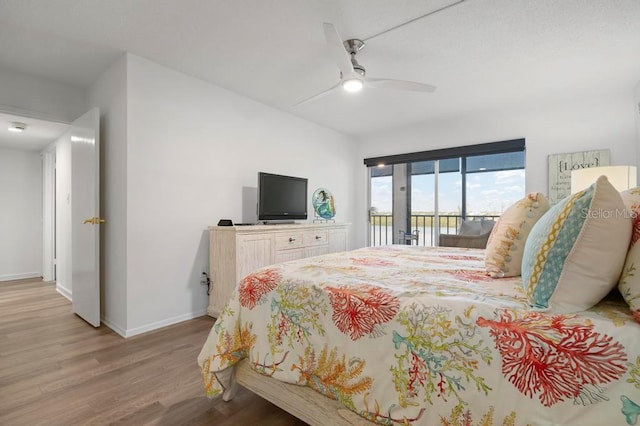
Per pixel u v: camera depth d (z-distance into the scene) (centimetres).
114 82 269
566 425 77
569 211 96
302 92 337
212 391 150
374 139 513
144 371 195
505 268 141
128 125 254
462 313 98
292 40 235
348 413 118
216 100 319
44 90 294
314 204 427
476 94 340
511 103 369
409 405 100
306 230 367
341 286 129
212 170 315
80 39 233
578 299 91
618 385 74
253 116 358
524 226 139
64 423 145
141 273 261
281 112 396
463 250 250
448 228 457
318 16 205
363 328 114
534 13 201
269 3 193
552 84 313
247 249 291
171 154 282
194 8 198
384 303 112
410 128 472
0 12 200
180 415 152
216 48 247
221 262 293
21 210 493
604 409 75
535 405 81
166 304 277
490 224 330
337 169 494
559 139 363
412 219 492
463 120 425
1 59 260
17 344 236
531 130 379
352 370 115
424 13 202
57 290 410
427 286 124
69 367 199
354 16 205
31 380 183
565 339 81
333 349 121
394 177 508
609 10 197
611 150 334
